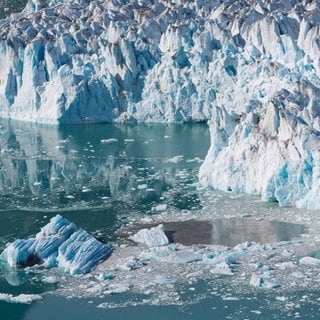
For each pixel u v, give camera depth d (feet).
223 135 375.45
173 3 558.56
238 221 326.85
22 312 262.88
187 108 491.72
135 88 504.02
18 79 526.16
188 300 263.90
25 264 296.10
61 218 314.96
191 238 312.09
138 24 542.57
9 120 525.34
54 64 516.32
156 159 420.36
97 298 268.41
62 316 259.39
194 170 398.01
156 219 334.44
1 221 340.80
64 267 292.40
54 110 500.33
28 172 410.11
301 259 286.25
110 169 407.85
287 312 254.27
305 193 338.34
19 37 538.88
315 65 456.04
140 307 261.65
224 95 477.36
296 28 499.51
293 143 343.46
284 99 366.22
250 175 357.00
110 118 501.97
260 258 289.74
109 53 504.43
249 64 475.31
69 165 418.10
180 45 506.89
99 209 351.05
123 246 306.76
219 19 520.83
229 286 271.49
